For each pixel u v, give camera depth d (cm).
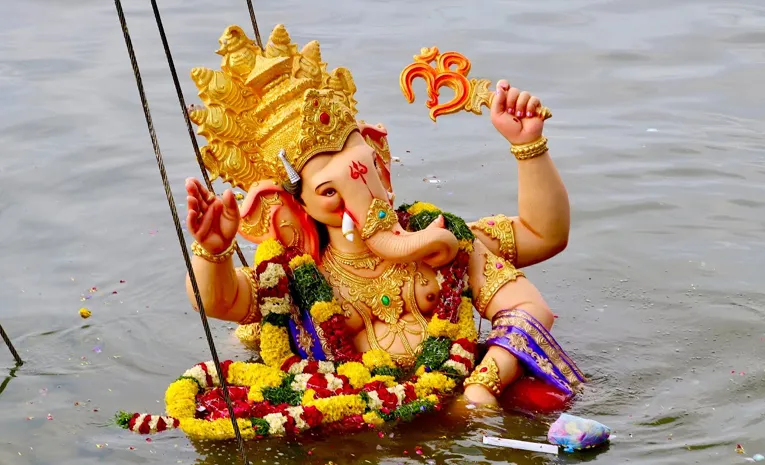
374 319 627
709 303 697
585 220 812
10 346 661
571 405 589
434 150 925
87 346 680
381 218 594
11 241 814
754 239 777
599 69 1069
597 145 922
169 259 783
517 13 1218
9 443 576
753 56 1086
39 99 1037
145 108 513
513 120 617
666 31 1155
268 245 621
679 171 875
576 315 691
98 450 567
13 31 1216
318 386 594
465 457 546
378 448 558
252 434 568
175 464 553
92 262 783
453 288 616
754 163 882
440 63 639
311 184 598
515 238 644
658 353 641
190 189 560
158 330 698
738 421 566
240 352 670
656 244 776
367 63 1082
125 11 1262
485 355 612
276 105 603
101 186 888
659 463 533
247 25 1192
